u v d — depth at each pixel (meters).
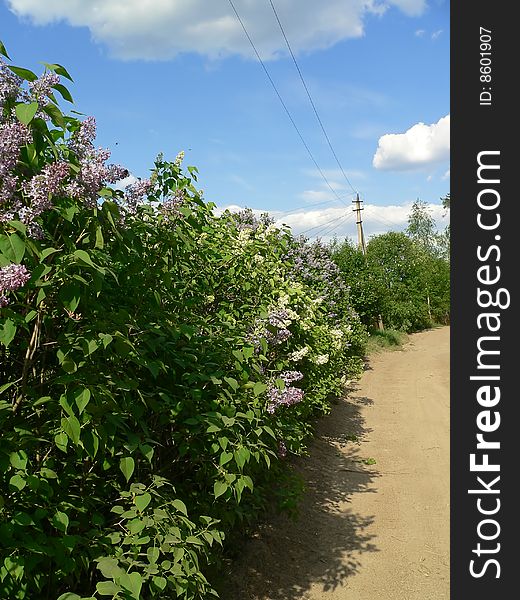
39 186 2.14
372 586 4.47
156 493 2.71
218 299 4.88
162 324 3.08
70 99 2.34
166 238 3.29
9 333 2.10
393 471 7.41
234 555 4.58
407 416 10.59
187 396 3.23
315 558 4.89
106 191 2.40
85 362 2.38
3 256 1.99
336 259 23.73
